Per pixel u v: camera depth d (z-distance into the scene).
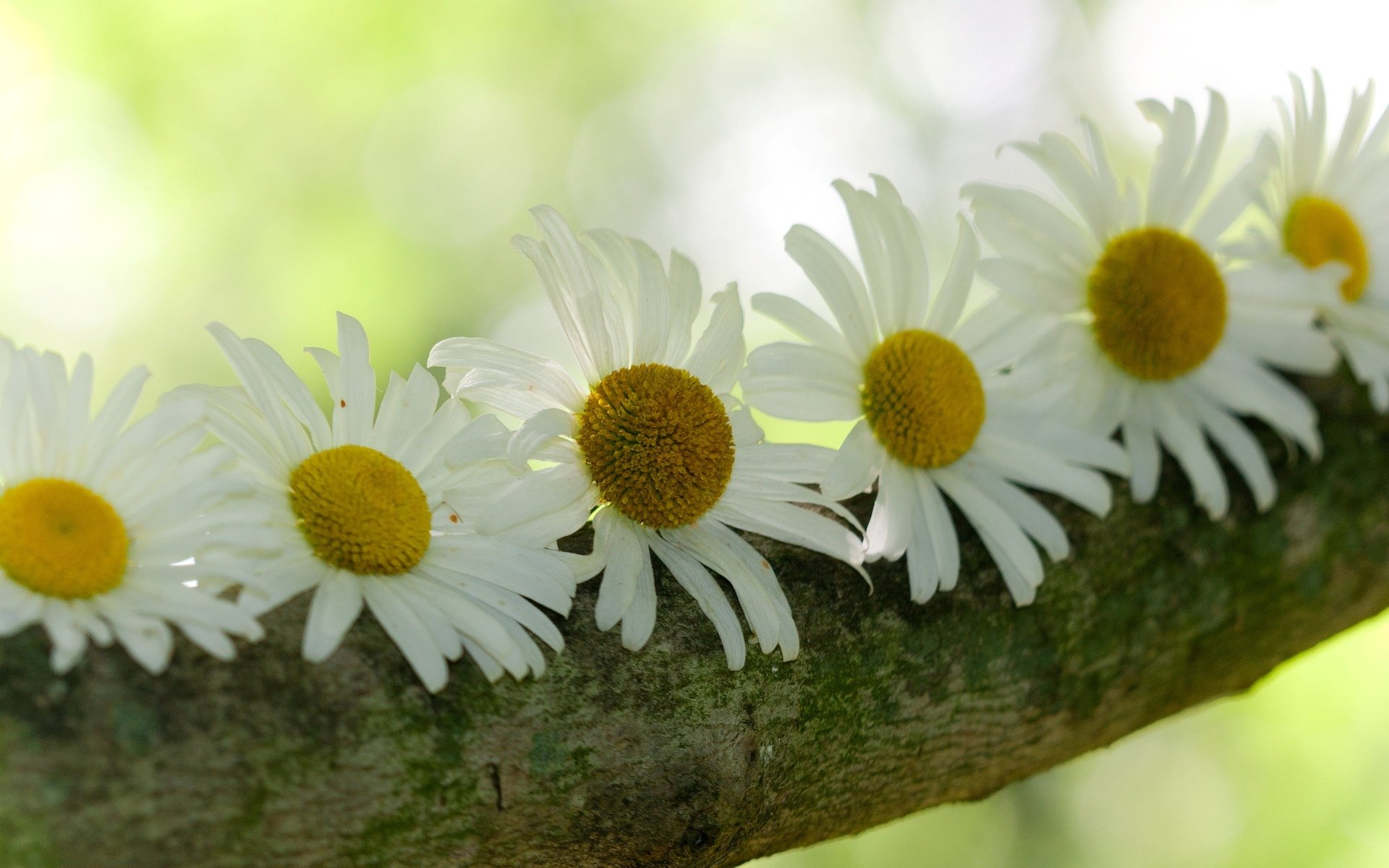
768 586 0.50
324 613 0.48
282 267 1.25
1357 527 0.56
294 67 1.26
